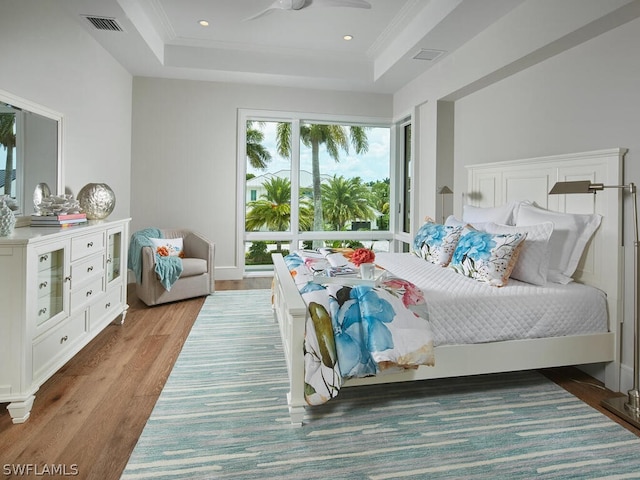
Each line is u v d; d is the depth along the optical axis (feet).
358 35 14.06
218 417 6.60
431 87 14.80
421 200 16.15
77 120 11.63
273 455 5.61
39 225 8.61
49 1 10.01
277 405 7.04
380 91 18.29
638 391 6.82
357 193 19.04
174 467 5.31
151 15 12.84
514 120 11.24
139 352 9.39
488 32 11.21
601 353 7.83
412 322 6.70
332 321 6.68
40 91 9.64
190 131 17.04
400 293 7.04
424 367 7.04
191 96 16.97
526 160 10.24
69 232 7.79
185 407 6.91
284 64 16.02
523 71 10.87
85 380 7.90
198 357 9.16
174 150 16.97
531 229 8.54
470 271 8.57
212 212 17.46
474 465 5.44
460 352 7.18
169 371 8.38
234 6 12.17
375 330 6.48
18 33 8.75
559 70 9.58
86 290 8.75
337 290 7.02
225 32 14.08
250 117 17.69
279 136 18.12
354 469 5.33
